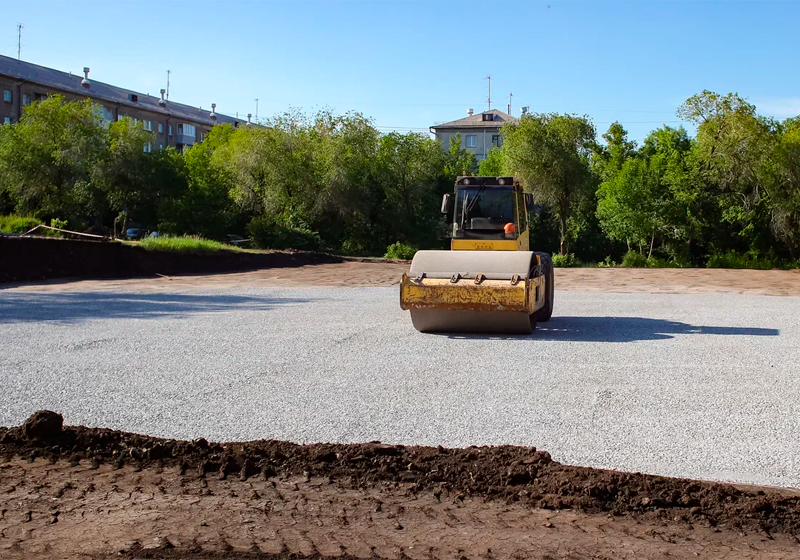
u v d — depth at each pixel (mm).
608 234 45531
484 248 13398
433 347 10023
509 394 7141
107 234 45406
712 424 6086
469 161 68312
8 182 46250
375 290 19641
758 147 41188
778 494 4219
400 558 3379
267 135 48125
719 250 44844
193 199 46094
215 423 5988
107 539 3541
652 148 54594
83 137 47000
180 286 20906
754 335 11281
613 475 4402
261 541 3535
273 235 42688
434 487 4332
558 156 45781
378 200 51906
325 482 4398
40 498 4074
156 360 8766
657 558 3406
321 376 7938
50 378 7688
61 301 15812
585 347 10094
